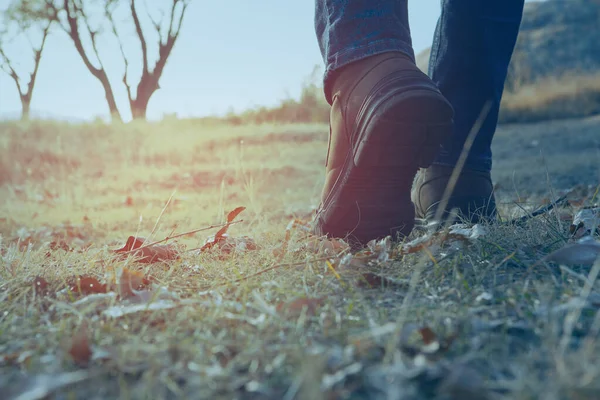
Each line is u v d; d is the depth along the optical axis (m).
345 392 0.81
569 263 1.32
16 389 0.82
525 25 21.22
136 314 1.17
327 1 1.73
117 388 0.86
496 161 6.86
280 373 0.88
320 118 13.23
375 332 0.94
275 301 1.27
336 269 1.50
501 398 0.78
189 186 6.32
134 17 21.16
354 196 1.72
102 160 8.30
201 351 0.95
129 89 21.84
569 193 3.26
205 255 1.84
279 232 2.23
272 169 7.20
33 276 1.57
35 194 5.98
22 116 9.73
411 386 0.81
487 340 0.98
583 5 21.42
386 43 1.66
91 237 3.26
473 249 1.59
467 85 1.94
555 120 12.24
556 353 0.87
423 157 1.65
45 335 1.08
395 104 1.52
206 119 11.74
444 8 1.94
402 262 1.54
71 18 20.91
